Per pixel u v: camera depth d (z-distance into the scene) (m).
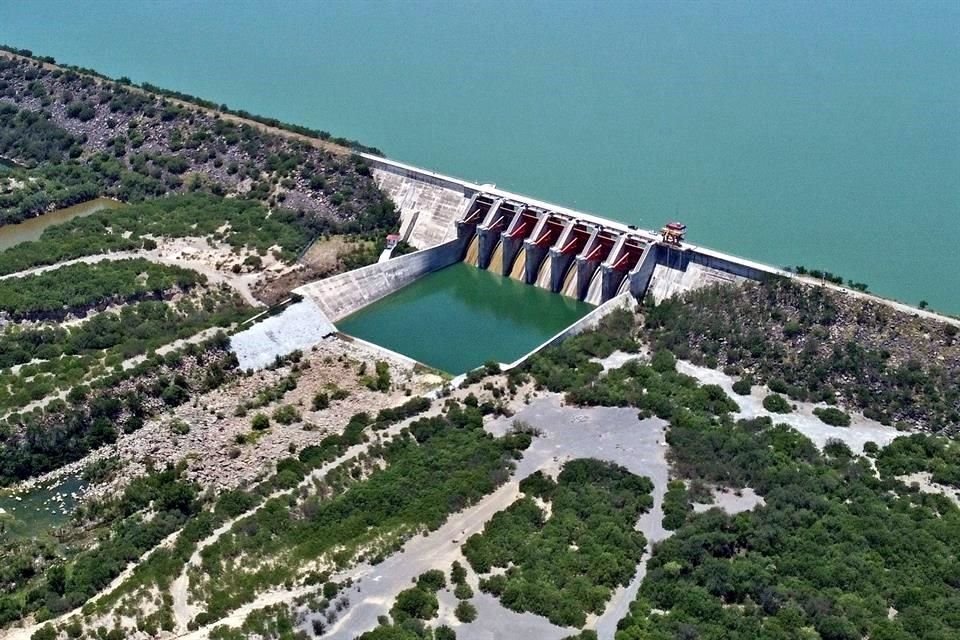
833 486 162.50
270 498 162.50
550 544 149.50
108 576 150.12
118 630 135.75
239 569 146.38
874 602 137.62
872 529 151.12
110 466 176.38
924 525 153.50
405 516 156.75
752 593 140.25
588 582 142.50
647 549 150.38
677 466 168.75
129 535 158.75
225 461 176.00
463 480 163.50
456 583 143.12
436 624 136.00
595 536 151.12
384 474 166.25
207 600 141.38
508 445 173.00
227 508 160.75
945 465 169.00
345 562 147.12
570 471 165.62
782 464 168.50
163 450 178.88
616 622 137.00
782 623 134.50
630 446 175.25
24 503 170.62
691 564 145.38
